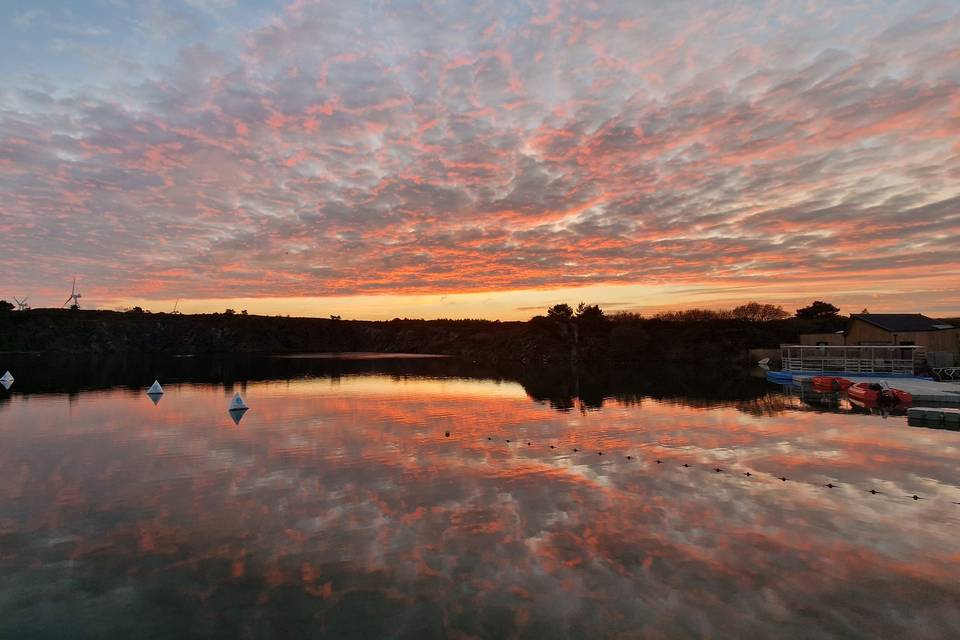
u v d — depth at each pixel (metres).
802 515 11.45
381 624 7.36
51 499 12.79
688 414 26.36
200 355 126.06
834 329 79.56
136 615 7.66
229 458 17.02
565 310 100.44
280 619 7.50
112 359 97.56
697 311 106.19
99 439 20.14
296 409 28.95
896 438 19.78
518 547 9.88
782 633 7.07
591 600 7.94
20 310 133.00
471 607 7.78
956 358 42.41
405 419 25.23
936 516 11.37
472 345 131.62
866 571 8.84
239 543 10.13
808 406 29.22
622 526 10.90
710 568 8.97
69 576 8.84
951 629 7.15
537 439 20.05
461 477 14.70
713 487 13.59
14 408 29.00
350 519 11.40
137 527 10.98
